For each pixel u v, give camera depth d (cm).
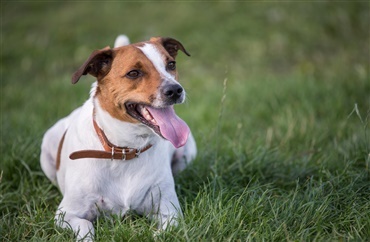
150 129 565
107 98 571
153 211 602
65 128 697
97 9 1694
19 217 593
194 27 1480
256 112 1002
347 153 736
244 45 1400
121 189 593
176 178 709
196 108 1037
